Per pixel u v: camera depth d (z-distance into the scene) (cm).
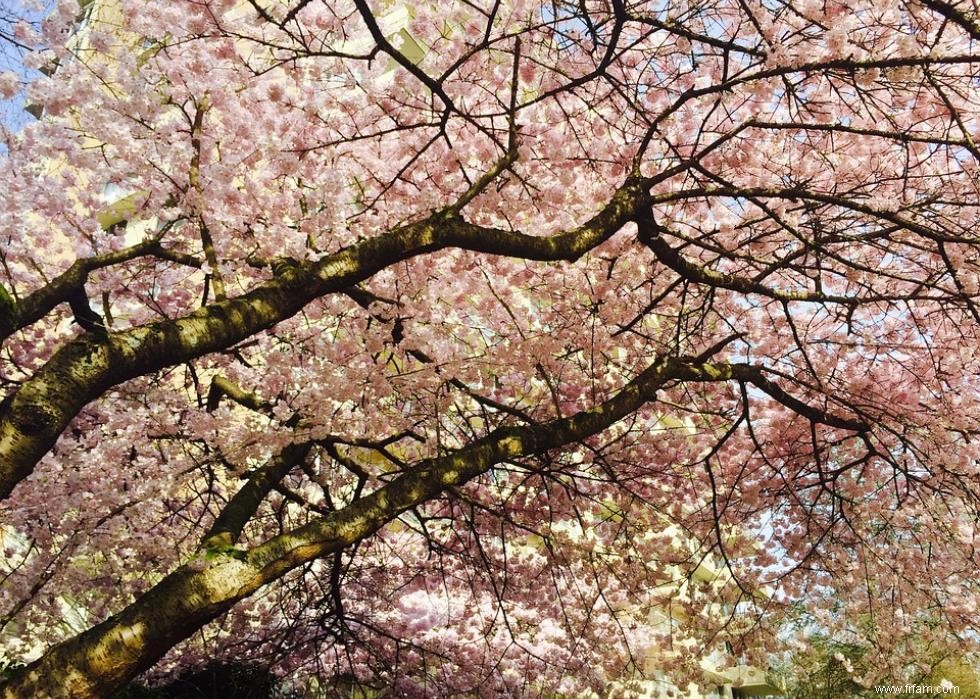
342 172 634
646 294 830
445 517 741
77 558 705
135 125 520
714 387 888
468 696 983
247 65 525
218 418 547
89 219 557
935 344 796
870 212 512
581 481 886
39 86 471
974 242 493
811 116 682
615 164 693
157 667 829
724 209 757
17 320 415
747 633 960
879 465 892
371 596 944
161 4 488
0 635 787
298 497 689
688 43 586
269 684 876
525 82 619
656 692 1177
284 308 421
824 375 787
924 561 841
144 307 685
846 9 525
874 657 895
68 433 609
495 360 665
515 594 929
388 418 639
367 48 603
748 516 927
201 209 530
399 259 465
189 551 823
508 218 695
